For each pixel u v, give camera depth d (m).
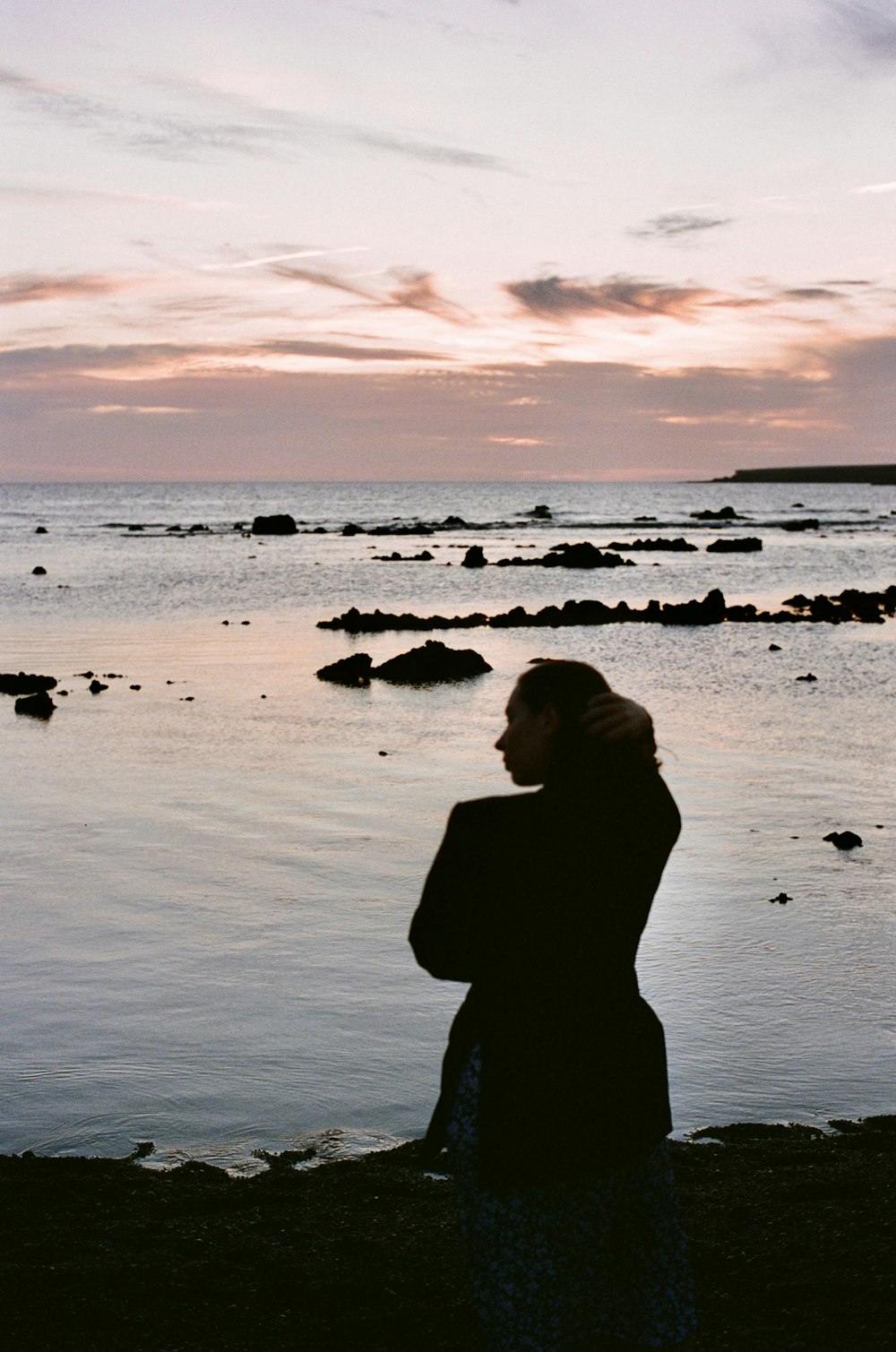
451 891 2.50
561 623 29.17
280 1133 5.36
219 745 14.34
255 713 16.53
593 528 91.31
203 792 11.90
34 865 9.45
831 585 42.62
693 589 40.94
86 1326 3.54
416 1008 6.73
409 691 18.77
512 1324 2.44
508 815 2.54
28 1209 4.52
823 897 8.77
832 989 7.08
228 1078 5.87
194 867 9.39
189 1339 3.46
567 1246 2.46
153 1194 4.66
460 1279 3.85
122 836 10.29
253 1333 3.49
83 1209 4.53
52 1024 6.48
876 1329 3.44
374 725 15.75
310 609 32.34
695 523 100.19
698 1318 3.54
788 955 7.62
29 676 18.38
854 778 12.69
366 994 6.93
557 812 2.54
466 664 20.55
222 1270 3.90
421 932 2.52
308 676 20.19
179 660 22.02
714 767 13.20
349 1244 4.12
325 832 10.43
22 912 8.31
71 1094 5.69
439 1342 3.43
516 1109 2.45
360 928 8.02
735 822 10.87
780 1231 4.18
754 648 24.88
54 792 11.89
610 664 22.28
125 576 43.03
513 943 2.49
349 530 79.25
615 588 41.00
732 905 8.59
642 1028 2.56
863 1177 4.74
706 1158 5.06
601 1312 2.53
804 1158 5.02
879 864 9.62
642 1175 2.54
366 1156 5.14
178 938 7.81
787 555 59.31
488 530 88.06
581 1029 2.48
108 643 24.44
